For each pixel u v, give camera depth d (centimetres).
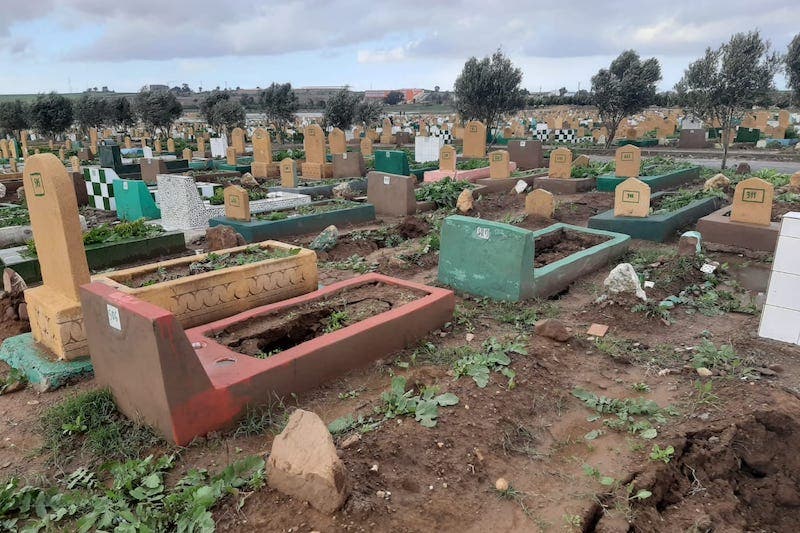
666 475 388
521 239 683
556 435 441
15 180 1800
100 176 1412
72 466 405
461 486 366
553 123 4106
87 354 555
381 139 3775
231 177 2009
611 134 2972
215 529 323
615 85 2811
